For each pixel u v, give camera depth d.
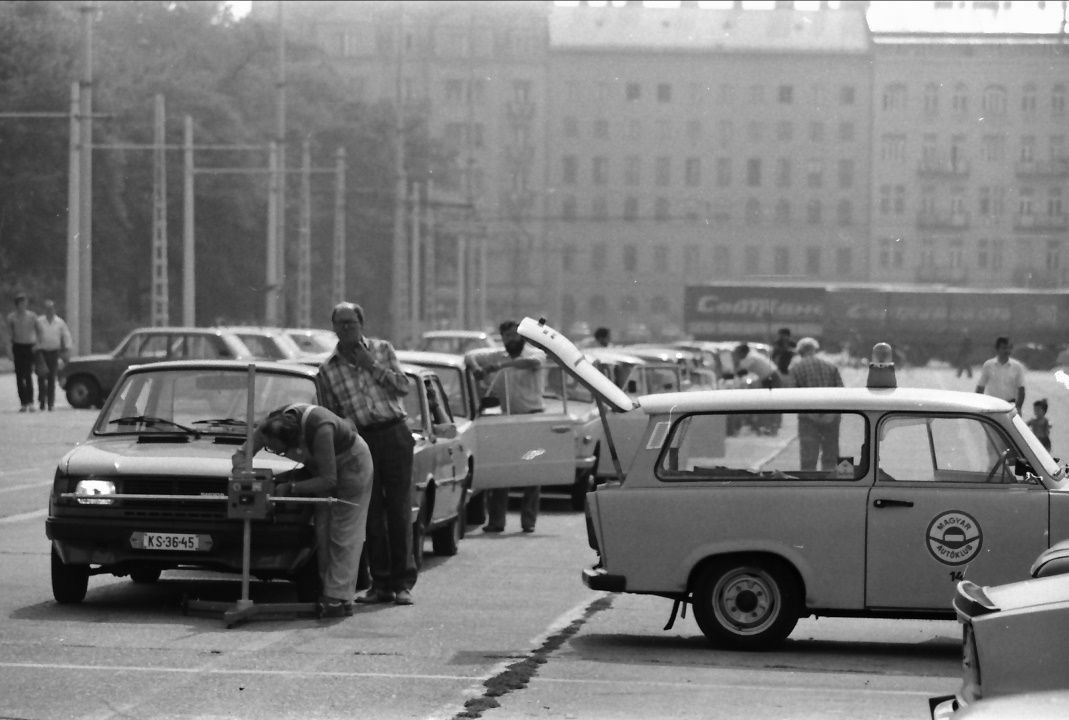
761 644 18.75
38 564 25.27
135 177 139.50
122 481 20.69
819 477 18.77
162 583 23.94
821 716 15.05
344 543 20.77
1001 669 9.91
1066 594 10.20
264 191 147.88
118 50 151.00
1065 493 18.39
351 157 179.62
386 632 19.66
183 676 16.52
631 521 18.91
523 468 31.73
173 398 22.72
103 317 137.62
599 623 20.81
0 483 39.22
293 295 165.25
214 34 185.50
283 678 16.50
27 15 121.81
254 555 20.61
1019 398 36.62
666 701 15.69
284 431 20.45
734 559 18.81
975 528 18.44
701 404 19.02
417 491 25.05
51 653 17.72
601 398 19.27
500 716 14.84
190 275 106.31
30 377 67.25
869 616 18.69
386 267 181.50
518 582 24.83
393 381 22.02
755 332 187.88
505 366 31.95
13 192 115.62
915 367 185.12
